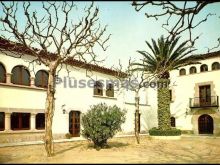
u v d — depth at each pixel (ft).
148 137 85.87
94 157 40.40
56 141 63.57
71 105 74.13
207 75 98.68
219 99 95.20
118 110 54.80
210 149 54.70
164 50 77.20
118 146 57.67
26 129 63.05
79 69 77.61
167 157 41.73
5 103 58.59
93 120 51.83
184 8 25.20
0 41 56.75
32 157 40.14
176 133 78.79
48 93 42.75
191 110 102.83
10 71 60.18
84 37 46.34
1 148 51.06
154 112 109.09
